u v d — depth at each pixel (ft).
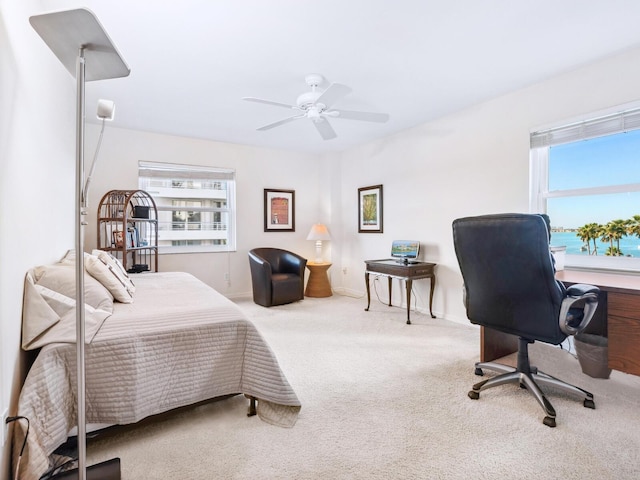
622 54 8.05
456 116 11.93
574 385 7.15
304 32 7.02
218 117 12.34
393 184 14.69
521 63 8.48
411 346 9.69
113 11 6.26
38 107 5.75
